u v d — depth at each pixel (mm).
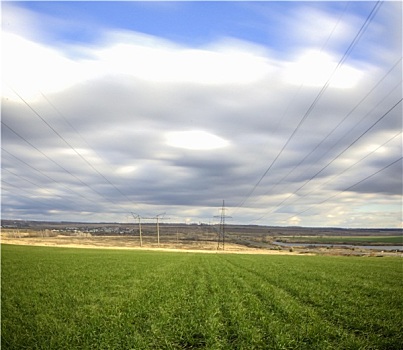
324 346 15664
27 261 59938
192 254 104750
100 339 16703
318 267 59812
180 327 18500
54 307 23750
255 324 19312
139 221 152125
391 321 19891
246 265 63312
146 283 36000
